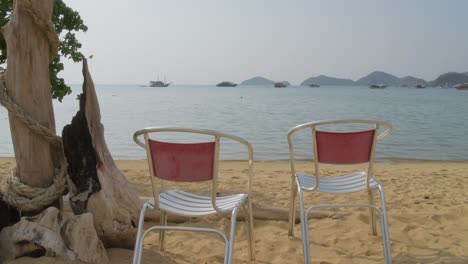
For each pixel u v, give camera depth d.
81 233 3.25
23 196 3.49
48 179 3.58
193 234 4.50
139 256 2.80
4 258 3.27
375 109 40.41
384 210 3.26
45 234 3.24
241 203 3.01
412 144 16.45
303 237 3.18
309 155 13.52
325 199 6.22
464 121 27.09
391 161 12.70
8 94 3.43
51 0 3.48
